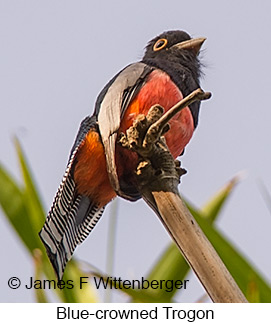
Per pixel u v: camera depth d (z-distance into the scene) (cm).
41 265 996
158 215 834
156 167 848
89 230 1075
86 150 1034
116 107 1025
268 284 994
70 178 1054
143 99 1049
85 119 1066
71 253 1044
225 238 1016
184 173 982
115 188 976
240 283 1001
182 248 798
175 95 1063
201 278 774
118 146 1006
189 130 1074
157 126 840
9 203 1062
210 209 1067
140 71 1076
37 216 1058
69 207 1058
